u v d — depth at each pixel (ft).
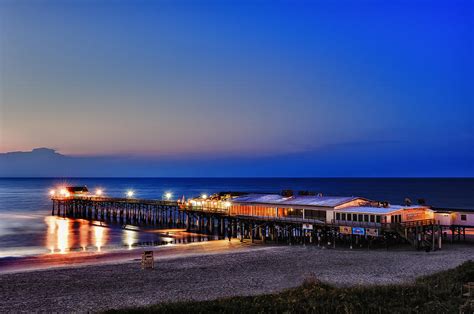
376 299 124.47
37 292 150.20
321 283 143.64
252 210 286.25
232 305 122.42
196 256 217.56
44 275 175.52
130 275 175.32
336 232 255.70
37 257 222.07
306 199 270.46
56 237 308.81
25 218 451.94
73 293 148.97
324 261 198.70
